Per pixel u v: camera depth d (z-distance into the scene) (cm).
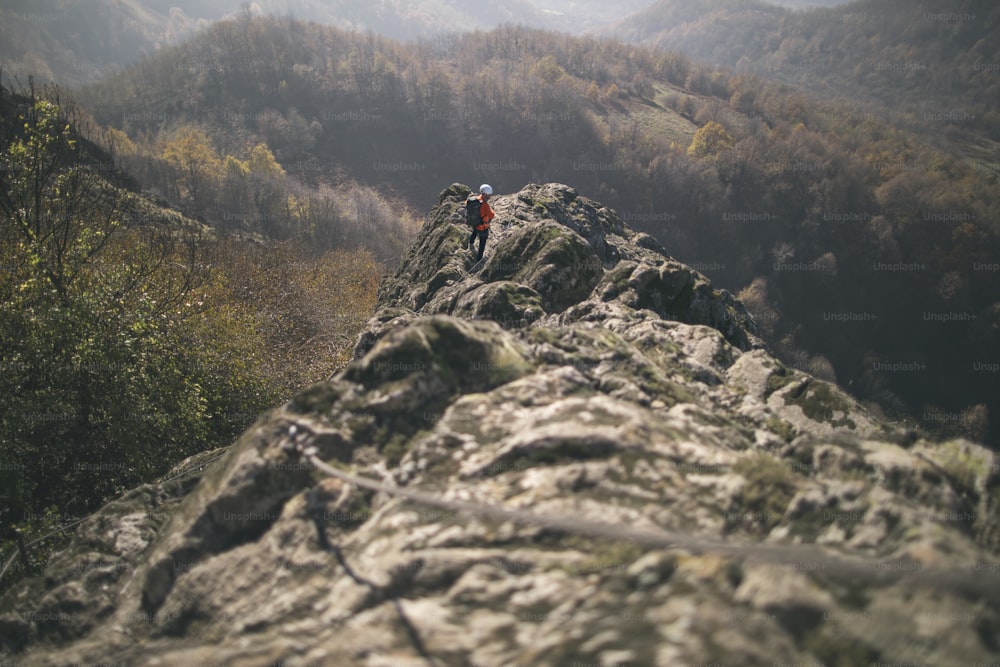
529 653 339
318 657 377
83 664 462
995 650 299
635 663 316
